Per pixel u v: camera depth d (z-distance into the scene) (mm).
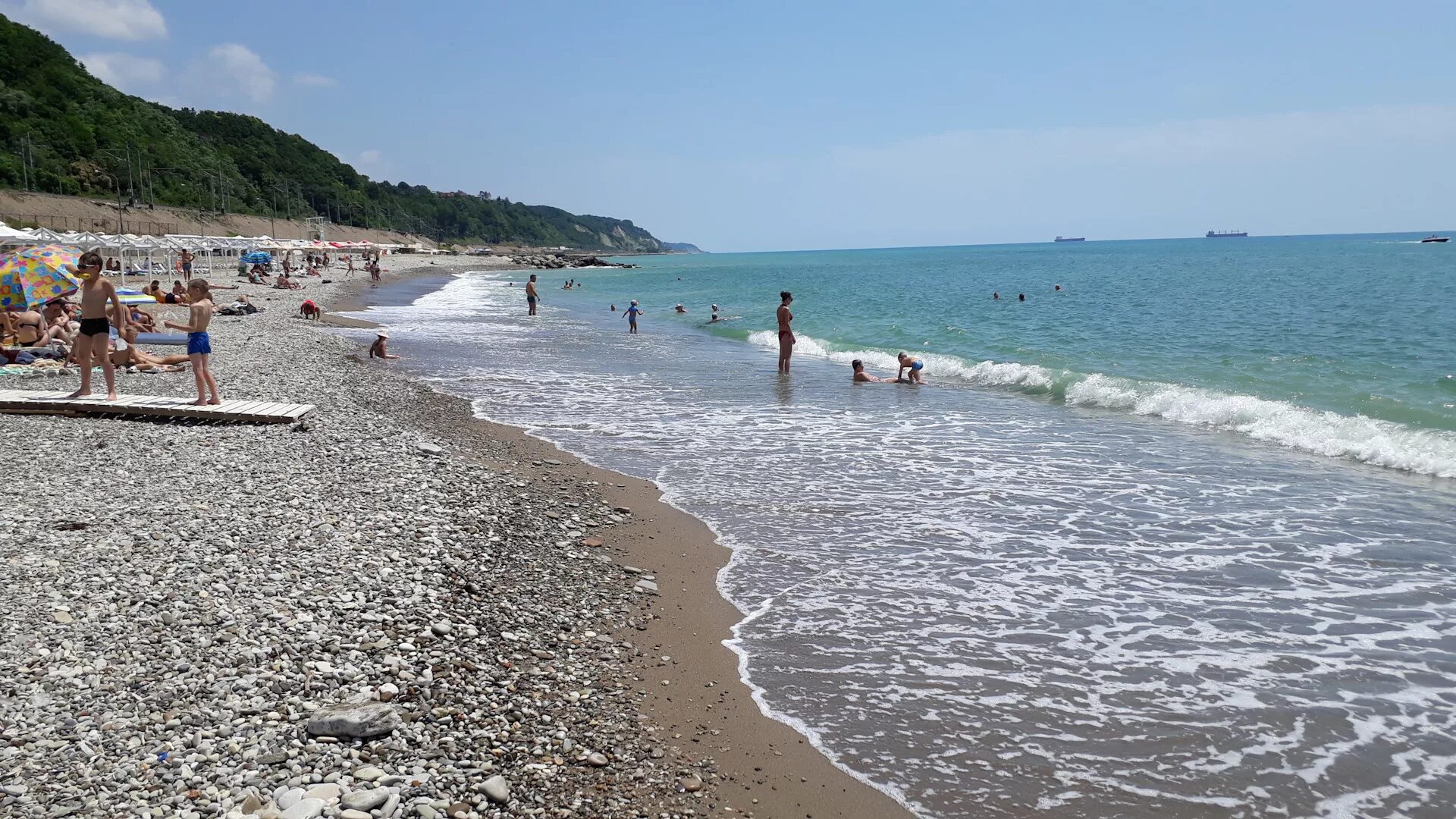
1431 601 6758
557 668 5688
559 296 56719
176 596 5836
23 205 83812
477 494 9250
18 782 3879
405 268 92000
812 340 26047
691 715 5262
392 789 4113
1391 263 83125
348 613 5922
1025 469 10984
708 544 8328
